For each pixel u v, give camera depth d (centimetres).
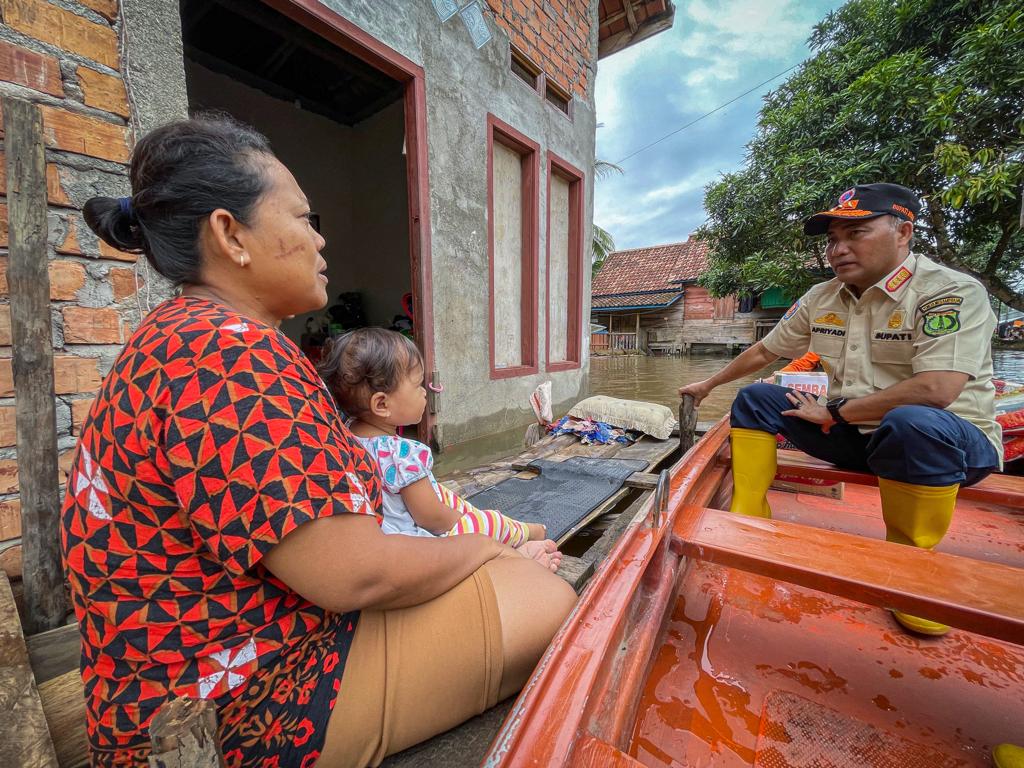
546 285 485
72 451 171
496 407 425
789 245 890
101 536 61
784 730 90
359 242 649
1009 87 539
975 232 693
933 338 143
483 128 384
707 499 147
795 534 106
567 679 65
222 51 481
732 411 180
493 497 238
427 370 353
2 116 143
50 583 137
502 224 440
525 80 452
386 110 581
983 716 94
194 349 59
